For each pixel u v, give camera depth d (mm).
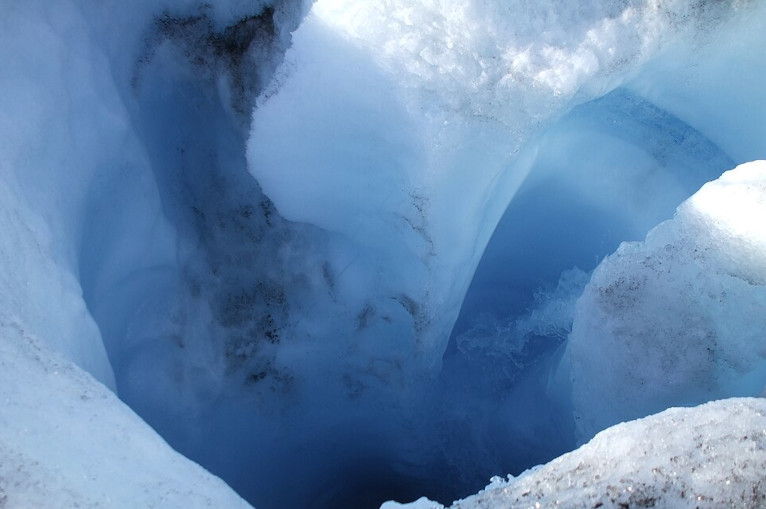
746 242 1812
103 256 2055
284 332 2539
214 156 2395
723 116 2422
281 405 2604
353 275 2482
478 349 2910
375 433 2781
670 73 2303
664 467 1088
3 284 1401
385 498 3016
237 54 2229
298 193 2281
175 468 1223
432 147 1971
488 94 1963
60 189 1804
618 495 1060
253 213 2443
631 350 1938
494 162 2031
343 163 2189
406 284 2340
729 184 1890
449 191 2059
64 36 1963
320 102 2068
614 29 2008
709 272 1848
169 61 2264
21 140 1713
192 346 2396
